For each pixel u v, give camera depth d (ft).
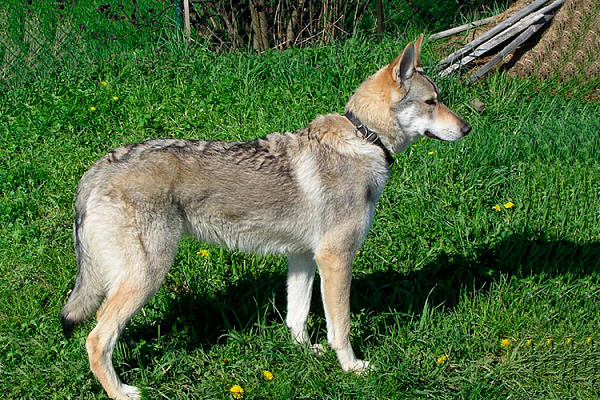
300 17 26.09
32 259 14.10
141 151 10.75
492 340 12.59
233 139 18.58
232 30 26.00
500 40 23.35
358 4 26.32
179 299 13.04
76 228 10.77
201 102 20.61
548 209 15.88
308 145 11.48
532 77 22.77
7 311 12.80
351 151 11.48
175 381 11.34
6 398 10.67
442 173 17.04
